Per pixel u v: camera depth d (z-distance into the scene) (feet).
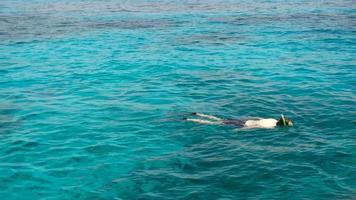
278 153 34.09
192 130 38.91
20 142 36.45
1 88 52.85
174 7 146.30
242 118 42.11
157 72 59.93
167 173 31.30
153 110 44.24
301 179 30.09
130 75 58.34
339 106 45.09
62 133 38.40
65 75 58.80
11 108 45.24
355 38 84.43
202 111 43.96
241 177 30.50
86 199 28.17
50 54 72.54
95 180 30.48
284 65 63.72
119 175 31.14
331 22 107.34
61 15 124.06
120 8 143.33
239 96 48.75
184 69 61.52
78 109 44.78
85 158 33.60
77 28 99.96
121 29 99.19
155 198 28.09
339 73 58.75
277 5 150.61
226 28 100.27
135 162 33.01
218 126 39.63
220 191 28.81
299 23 106.63
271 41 82.99
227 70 60.95
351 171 31.09
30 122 41.14
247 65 63.93
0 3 157.28
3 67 63.57
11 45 79.97
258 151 34.55
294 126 39.68
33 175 31.04
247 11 134.31
